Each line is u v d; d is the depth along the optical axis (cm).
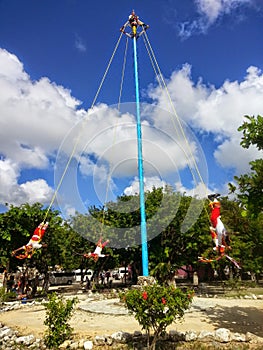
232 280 2298
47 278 2377
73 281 4347
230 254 1472
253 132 823
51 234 2059
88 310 1324
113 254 2103
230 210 1905
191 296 767
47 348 834
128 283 3138
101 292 2170
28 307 1588
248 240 1441
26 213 1950
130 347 810
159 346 810
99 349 812
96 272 2522
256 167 832
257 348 775
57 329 831
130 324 1056
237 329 958
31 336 912
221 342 822
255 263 1391
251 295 1806
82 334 931
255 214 842
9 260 2086
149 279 1226
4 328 1045
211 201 912
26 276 2284
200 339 844
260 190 827
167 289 764
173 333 858
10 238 1916
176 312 740
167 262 1966
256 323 1039
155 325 752
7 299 1897
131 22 1545
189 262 2047
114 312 1265
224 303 1505
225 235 880
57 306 860
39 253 2028
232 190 871
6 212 1936
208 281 3200
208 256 1719
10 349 846
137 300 755
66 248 2269
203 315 1178
